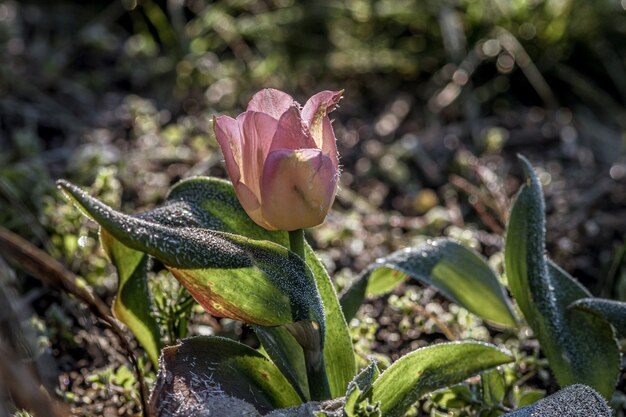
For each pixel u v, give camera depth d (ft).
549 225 3.47
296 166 1.88
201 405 1.94
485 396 2.21
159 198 3.47
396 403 2.03
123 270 2.23
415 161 4.05
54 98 4.29
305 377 2.13
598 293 3.05
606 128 4.41
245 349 2.06
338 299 2.26
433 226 3.32
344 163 4.05
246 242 1.96
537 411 2.04
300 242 2.02
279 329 2.15
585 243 3.38
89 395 2.45
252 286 1.95
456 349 2.04
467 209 3.67
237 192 1.93
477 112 4.43
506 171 3.92
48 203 2.92
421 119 4.44
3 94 4.19
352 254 3.24
